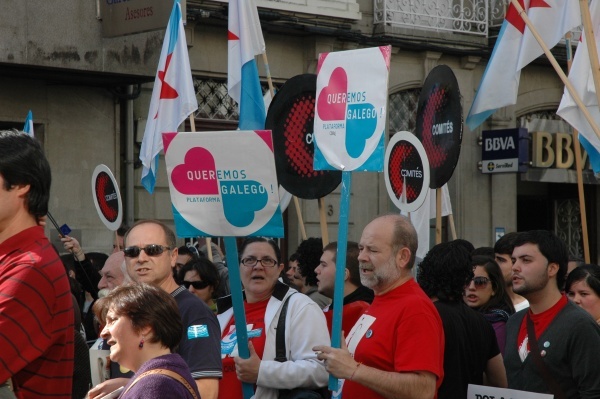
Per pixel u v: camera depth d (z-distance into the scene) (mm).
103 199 10969
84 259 10602
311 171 8984
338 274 6211
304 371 6520
